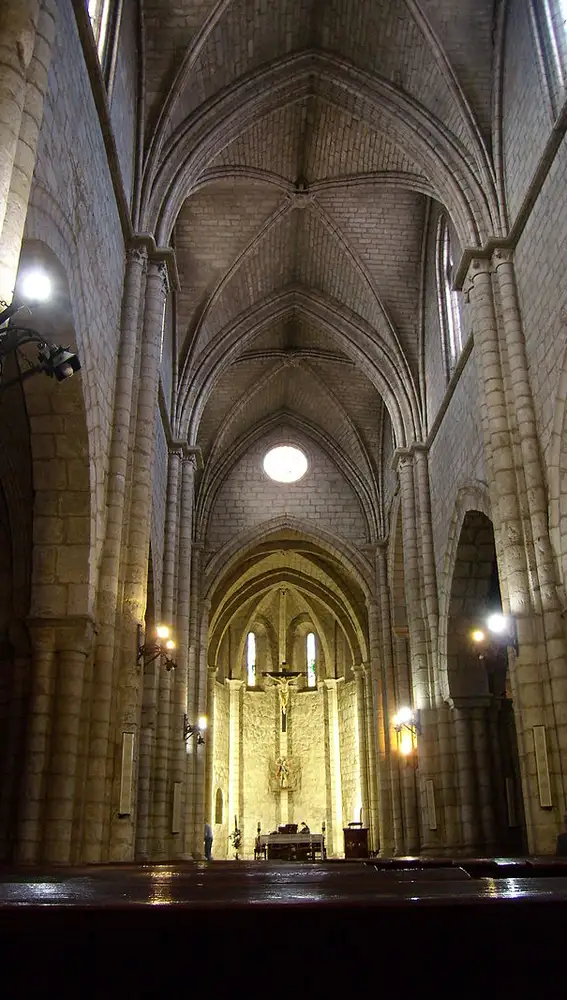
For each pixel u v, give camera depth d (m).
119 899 1.76
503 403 15.02
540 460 14.19
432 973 1.46
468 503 18.50
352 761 38.38
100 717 12.18
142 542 13.84
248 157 21.25
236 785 39.28
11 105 7.38
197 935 1.46
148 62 16.77
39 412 11.77
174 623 21.66
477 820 19.34
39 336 8.05
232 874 3.52
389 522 30.64
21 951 1.43
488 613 20.50
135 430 14.54
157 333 15.42
